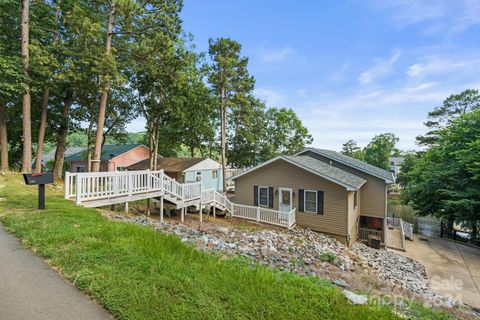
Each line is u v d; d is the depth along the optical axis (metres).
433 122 30.17
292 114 32.03
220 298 2.52
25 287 2.67
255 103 24.70
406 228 17.67
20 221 4.93
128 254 3.41
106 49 11.59
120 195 8.25
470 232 16.42
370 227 16.52
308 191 12.83
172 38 12.76
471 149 14.23
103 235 4.19
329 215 12.20
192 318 2.19
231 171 29.92
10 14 12.59
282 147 32.31
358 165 15.60
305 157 16.08
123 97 20.81
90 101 18.48
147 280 2.76
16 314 2.21
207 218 12.88
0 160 14.62
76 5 11.54
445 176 15.16
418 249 13.84
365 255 10.95
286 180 13.52
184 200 11.27
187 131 26.98
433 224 21.97
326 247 9.79
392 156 56.50
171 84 15.50
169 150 34.72
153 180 9.63
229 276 3.01
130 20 11.61
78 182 7.05
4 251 3.62
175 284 2.70
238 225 12.00
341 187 11.84
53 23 13.90
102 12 13.48
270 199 14.09
